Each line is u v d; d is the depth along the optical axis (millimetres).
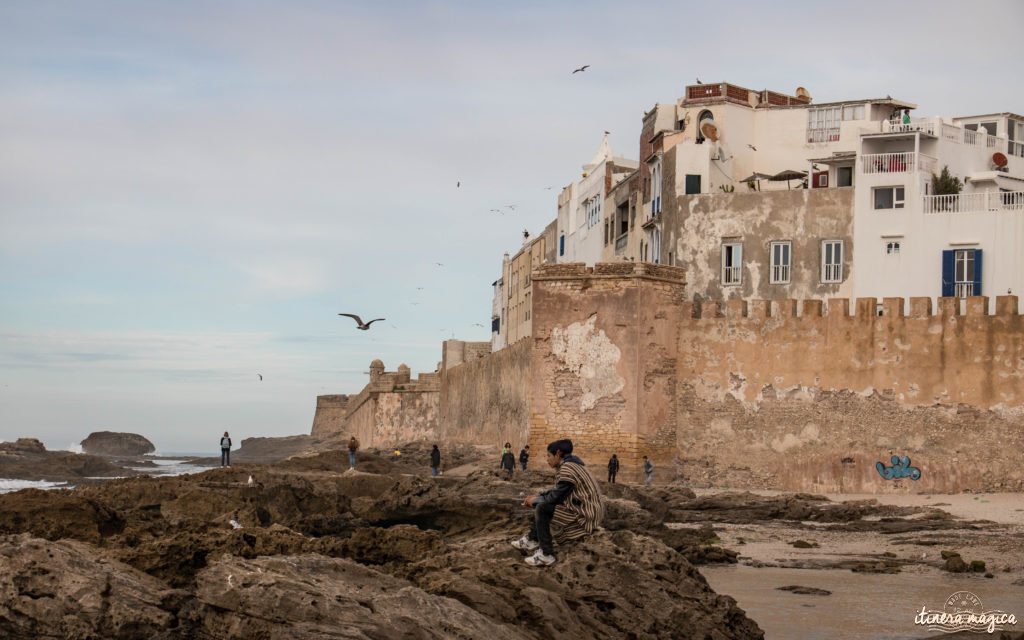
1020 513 36375
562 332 47875
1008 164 56344
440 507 38406
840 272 51406
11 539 14086
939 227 49750
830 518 37469
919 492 43250
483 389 70750
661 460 47094
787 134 61594
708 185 55688
